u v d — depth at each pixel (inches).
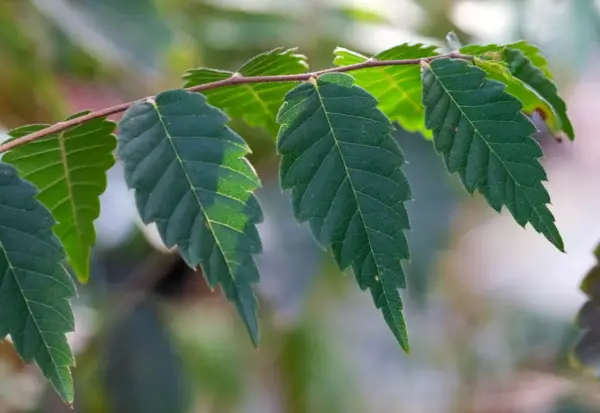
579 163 47.2
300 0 27.4
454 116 15.1
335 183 14.8
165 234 14.6
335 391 28.8
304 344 27.9
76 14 25.9
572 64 26.0
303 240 25.1
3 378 26.3
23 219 14.6
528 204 14.9
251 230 14.7
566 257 42.3
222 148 14.8
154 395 25.3
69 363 14.6
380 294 14.7
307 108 14.9
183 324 28.3
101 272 26.7
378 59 15.6
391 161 14.8
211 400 28.4
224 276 14.6
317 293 26.4
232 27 27.7
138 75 27.0
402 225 14.7
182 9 28.0
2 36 25.7
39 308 14.6
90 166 15.8
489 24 27.2
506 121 15.0
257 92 16.2
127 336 25.5
